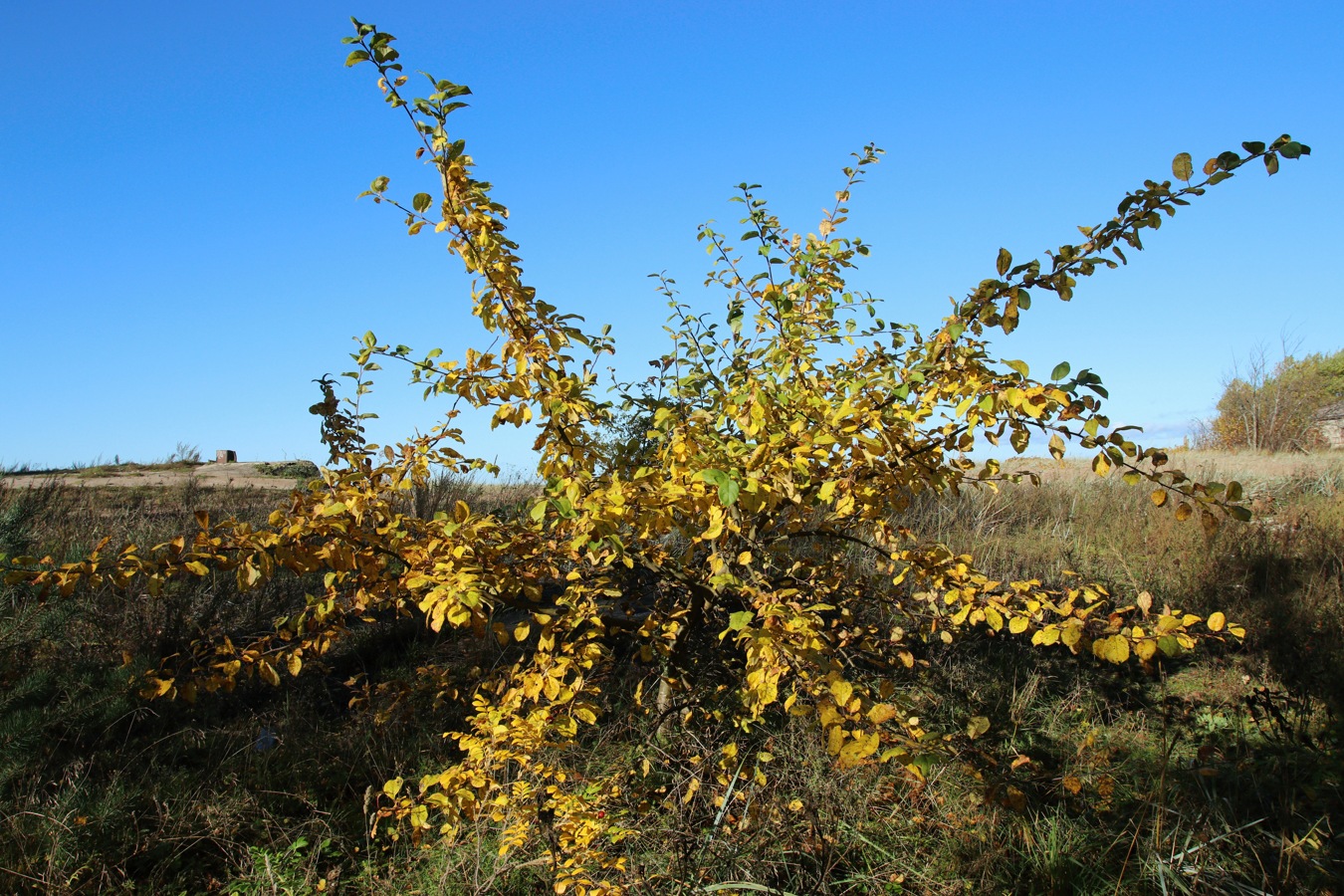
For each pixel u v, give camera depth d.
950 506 8.01
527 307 2.57
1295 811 3.13
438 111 2.37
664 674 3.40
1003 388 2.19
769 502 2.27
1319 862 2.82
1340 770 3.44
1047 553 7.29
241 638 4.34
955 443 2.64
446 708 4.00
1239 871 2.78
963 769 2.95
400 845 3.10
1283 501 9.59
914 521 7.44
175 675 2.56
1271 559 6.30
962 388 2.29
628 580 3.66
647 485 2.37
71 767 3.25
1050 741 3.97
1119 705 4.35
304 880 2.78
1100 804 3.22
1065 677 4.77
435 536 2.36
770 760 2.90
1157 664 4.78
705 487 2.17
